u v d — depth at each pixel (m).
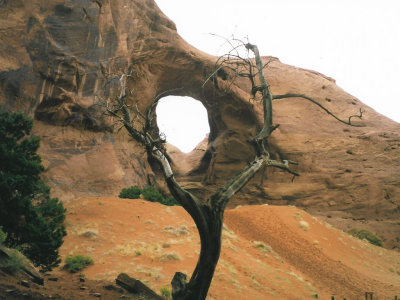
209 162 53.16
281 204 43.47
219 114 50.09
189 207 5.84
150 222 19.17
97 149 31.72
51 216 16.56
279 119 48.06
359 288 17.78
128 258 14.06
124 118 6.34
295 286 15.58
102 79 33.38
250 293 13.20
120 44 36.28
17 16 27.48
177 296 5.93
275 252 20.30
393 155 44.59
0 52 26.00
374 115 50.56
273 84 51.69
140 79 40.62
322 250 22.00
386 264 24.33
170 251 15.19
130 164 35.03
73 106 30.55
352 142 46.69
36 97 28.00
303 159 45.34
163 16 44.25
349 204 41.88
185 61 44.91
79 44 31.98
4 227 10.42
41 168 11.34
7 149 11.16
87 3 33.00
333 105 51.03
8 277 7.67
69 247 14.66
